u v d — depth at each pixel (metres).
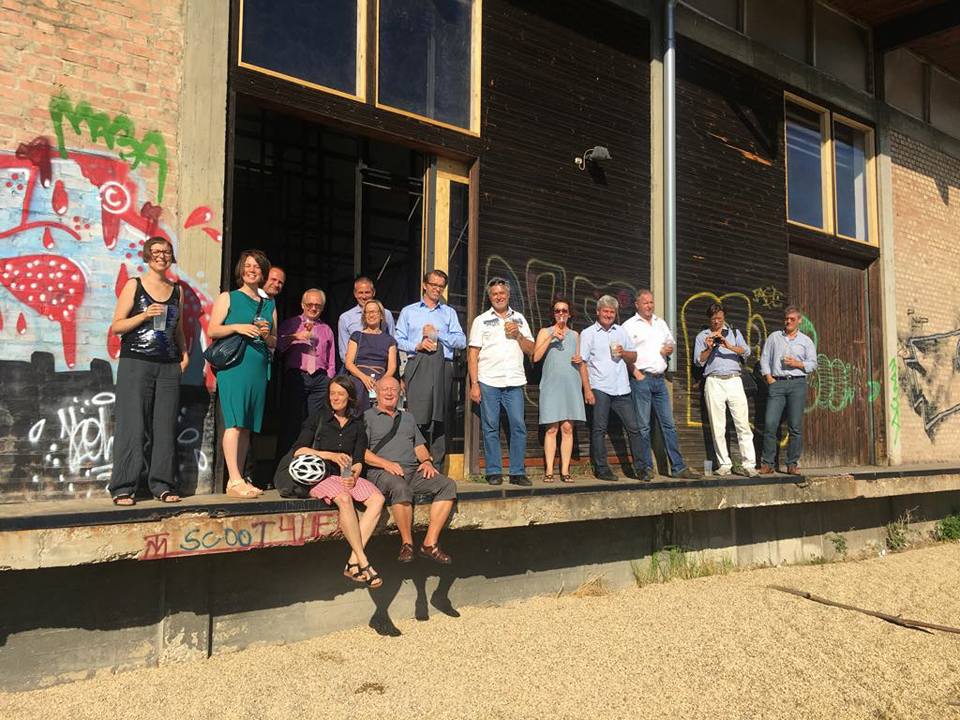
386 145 7.53
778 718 4.03
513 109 7.17
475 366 6.32
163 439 4.62
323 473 4.81
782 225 9.48
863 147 10.91
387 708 3.98
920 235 11.36
